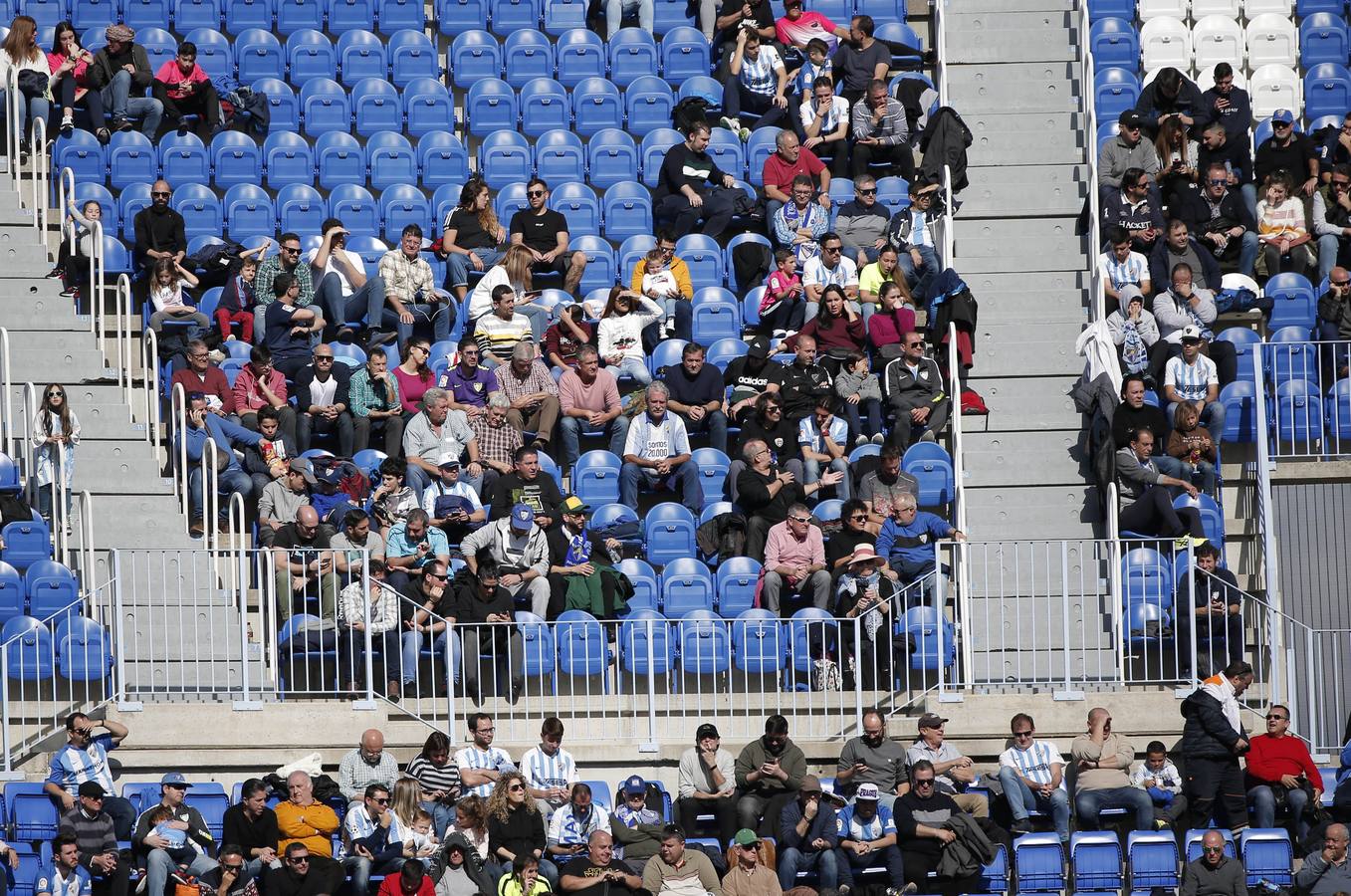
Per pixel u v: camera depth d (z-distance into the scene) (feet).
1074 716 195.00
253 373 219.41
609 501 219.00
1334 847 179.22
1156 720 195.11
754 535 210.18
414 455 213.25
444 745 184.34
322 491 209.77
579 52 271.28
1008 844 184.75
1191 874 179.63
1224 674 192.03
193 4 271.08
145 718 189.78
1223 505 221.05
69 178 234.38
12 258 230.27
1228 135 250.37
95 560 202.90
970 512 215.10
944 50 259.80
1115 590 199.52
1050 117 254.06
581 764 194.18
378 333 232.12
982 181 247.09
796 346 225.15
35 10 266.16
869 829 182.91
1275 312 236.43
